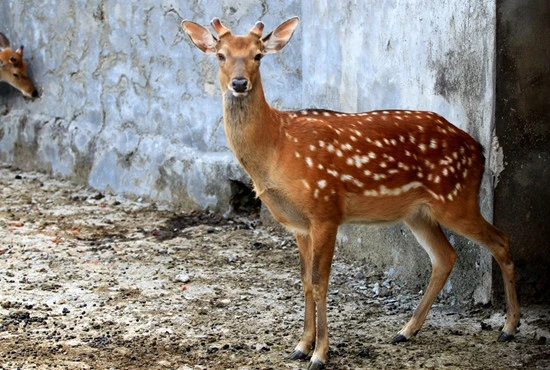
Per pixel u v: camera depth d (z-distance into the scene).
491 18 7.53
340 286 9.12
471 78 7.86
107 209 12.28
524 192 7.82
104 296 8.80
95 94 13.50
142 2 12.47
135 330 7.88
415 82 8.66
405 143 7.42
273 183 7.18
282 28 7.29
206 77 11.80
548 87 7.67
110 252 10.33
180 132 12.29
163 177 12.43
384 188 7.37
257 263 9.92
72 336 7.70
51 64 14.28
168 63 12.28
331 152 7.20
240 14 11.36
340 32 9.88
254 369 7.02
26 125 14.76
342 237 10.11
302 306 8.52
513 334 7.45
